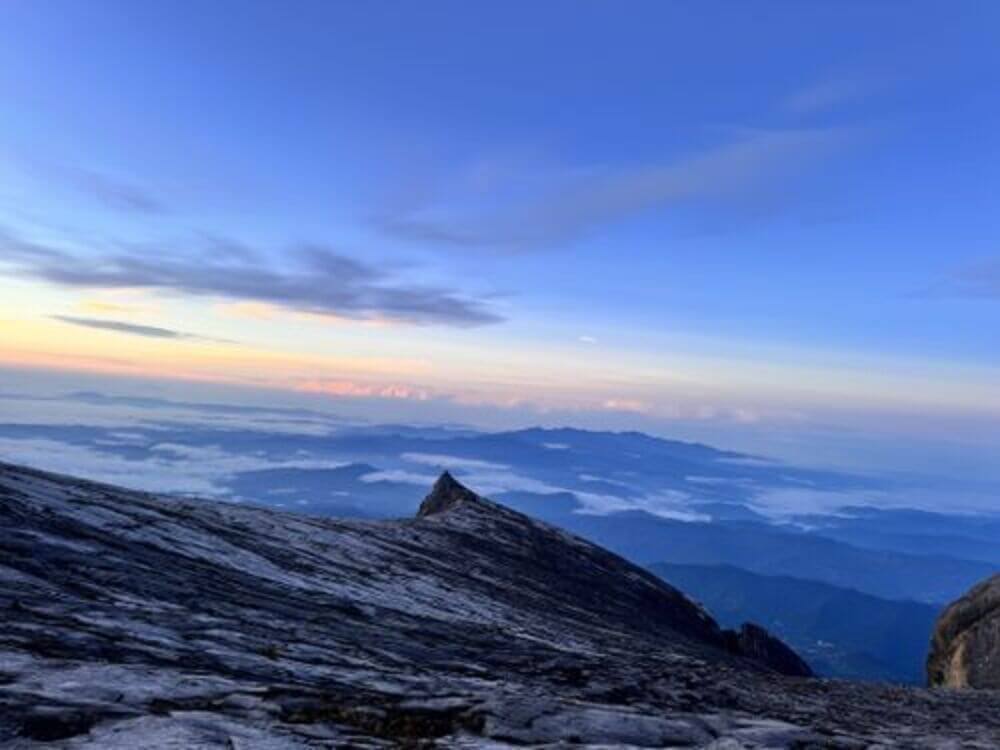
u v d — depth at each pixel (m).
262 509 62.22
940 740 22.55
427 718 14.97
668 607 83.81
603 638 50.84
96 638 17.31
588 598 70.44
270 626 24.64
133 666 15.19
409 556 59.44
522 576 68.38
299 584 37.53
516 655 30.44
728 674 39.66
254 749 10.89
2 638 15.66
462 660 27.02
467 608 46.38
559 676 26.67
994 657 58.53
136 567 28.66
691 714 20.55
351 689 17.16
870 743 19.70
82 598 21.88
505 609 50.50
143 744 10.45
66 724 11.15
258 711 13.52
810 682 43.81
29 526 29.25
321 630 26.31
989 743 22.83
